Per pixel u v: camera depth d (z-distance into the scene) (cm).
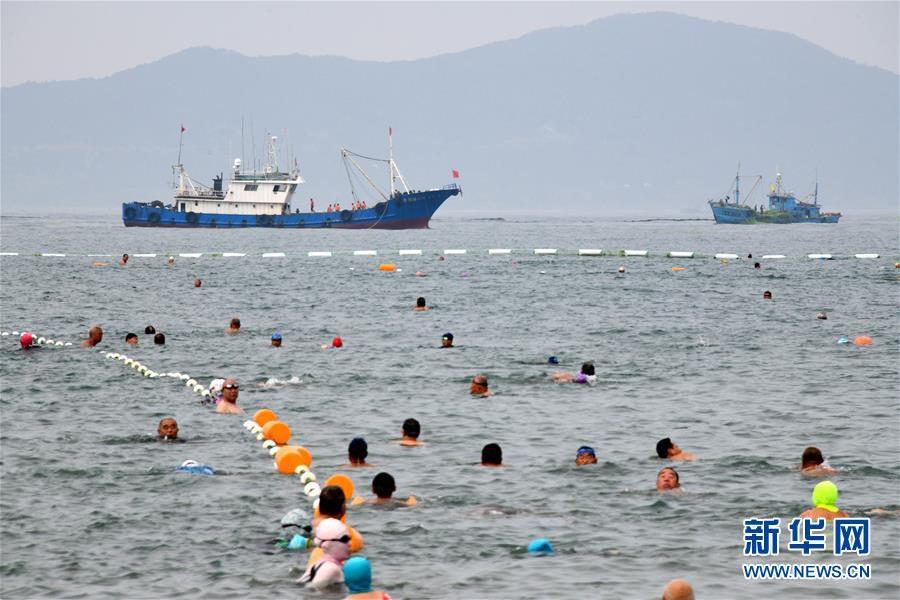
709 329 17888
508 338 16738
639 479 8656
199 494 8194
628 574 6588
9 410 11212
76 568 6719
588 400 11838
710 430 10381
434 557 6875
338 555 6500
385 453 9500
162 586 6431
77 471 8831
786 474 8781
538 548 6981
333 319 19212
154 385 12631
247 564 6769
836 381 12962
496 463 9069
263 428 10038
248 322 18775
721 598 6244
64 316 19688
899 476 8706
